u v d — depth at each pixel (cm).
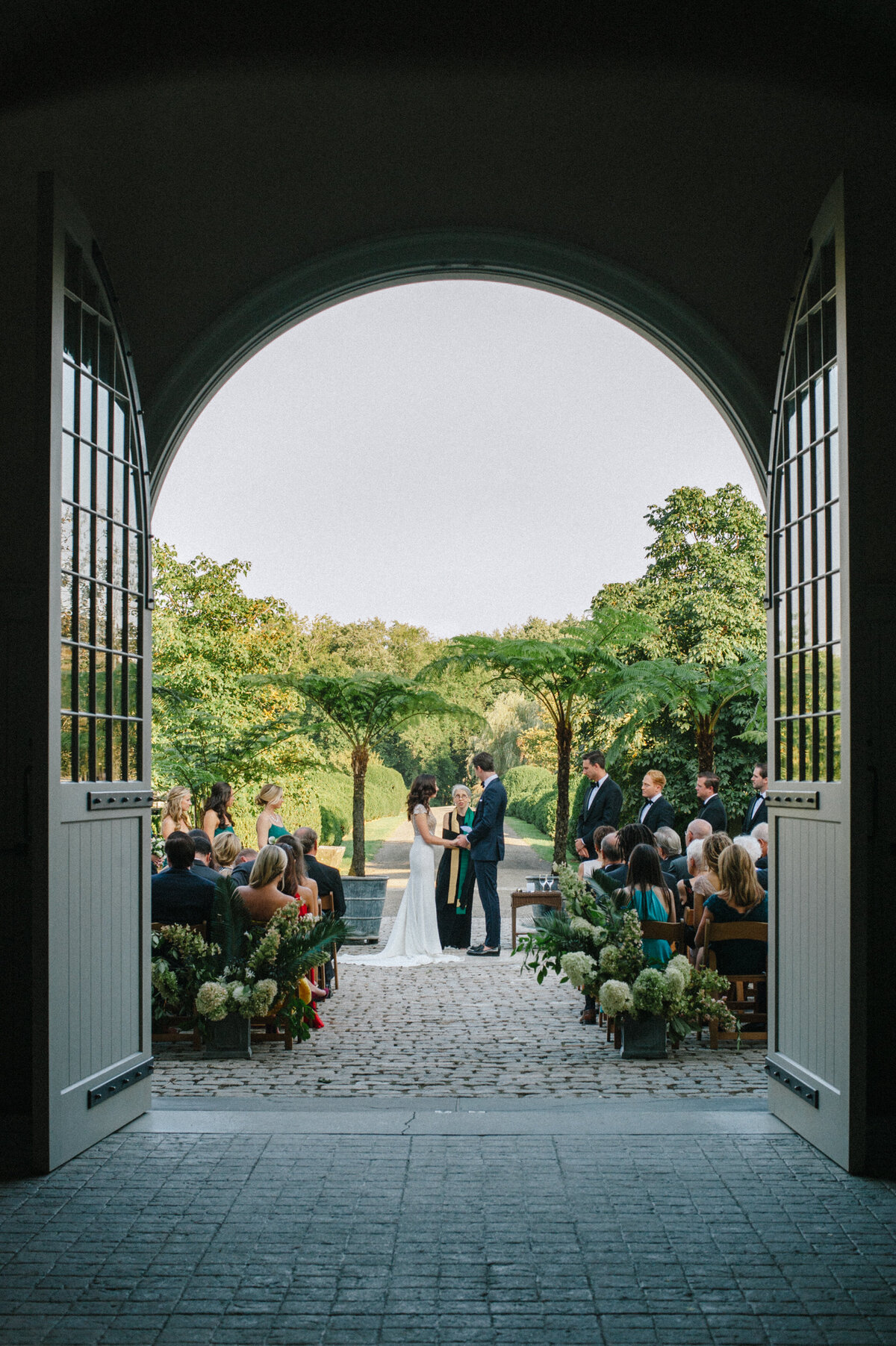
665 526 2220
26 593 540
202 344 574
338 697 1427
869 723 544
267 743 1548
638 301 586
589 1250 339
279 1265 329
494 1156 427
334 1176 405
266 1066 612
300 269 571
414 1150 435
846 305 414
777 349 579
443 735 3262
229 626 1633
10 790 536
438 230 575
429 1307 302
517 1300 306
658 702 1645
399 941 1039
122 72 509
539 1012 784
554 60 516
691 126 531
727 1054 641
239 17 516
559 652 1405
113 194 539
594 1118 480
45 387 405
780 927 488
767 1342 282
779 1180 400
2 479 535
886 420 534
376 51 516
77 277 451
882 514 543
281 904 675
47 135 516
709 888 731
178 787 952
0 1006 535
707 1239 347
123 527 504
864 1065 407
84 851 436
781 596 512
